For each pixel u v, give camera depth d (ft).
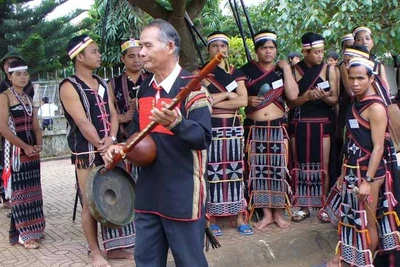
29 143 14.93
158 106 8.80
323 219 16.08
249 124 15.67
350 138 12.05
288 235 14.98
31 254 14.08
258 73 15.21
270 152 15.37
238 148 14.83
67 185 25.27
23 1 45.16
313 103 15.69
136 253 9.20
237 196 14.96
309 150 15.83
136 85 14.29
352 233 12.12
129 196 12.03
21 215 14.55
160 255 9.28
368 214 11.95
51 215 18.45
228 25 46.88
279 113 15.35
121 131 14.12
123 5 39.40
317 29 22.82
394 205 12.03
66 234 15.90
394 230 12.03
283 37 23.63
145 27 8.78
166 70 8.87
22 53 44.01
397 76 18.37
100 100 12.64
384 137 11.59
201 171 8.91
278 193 15.46
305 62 15.79
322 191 15.94
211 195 14.80
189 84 7.84
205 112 8.64
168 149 8.75
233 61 38.40
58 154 40.70
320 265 13.53
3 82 18.38
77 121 12.17
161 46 8.59
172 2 16.63
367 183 11.55
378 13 21.21
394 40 21.75
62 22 48.16
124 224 11.73
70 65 51.85
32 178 14.83
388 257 12.40
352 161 11.93
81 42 12.33
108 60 40.63
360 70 11.45
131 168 13.75
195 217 8.79
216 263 13.48
